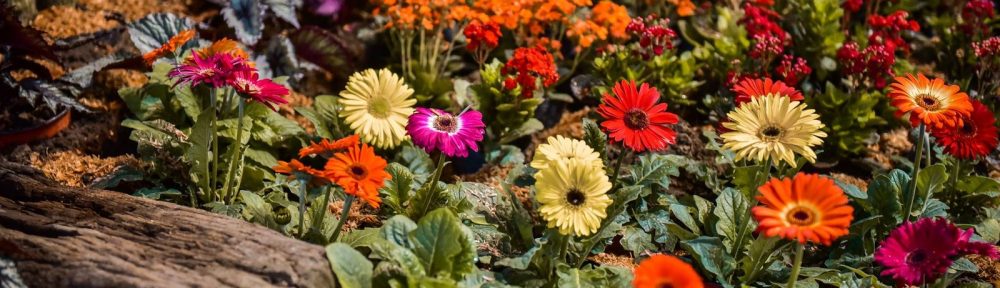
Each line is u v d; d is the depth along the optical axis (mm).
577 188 1637
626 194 1725
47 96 1954
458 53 2377
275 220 1758
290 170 1625
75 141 2002
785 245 1764
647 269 1542
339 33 2336
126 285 1520
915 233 1644
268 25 2361
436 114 1757
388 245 1613
